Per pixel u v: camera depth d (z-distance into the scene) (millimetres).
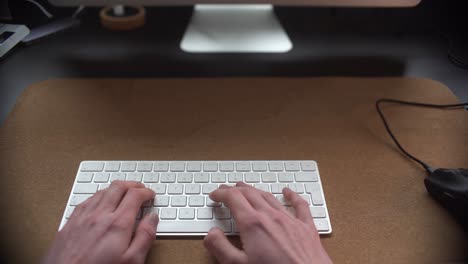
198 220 453
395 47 819
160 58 762
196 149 554
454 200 456
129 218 424
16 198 479
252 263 387
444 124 609
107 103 643
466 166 532
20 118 602
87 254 387
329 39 840
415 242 438
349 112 633
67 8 916
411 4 689
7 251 418
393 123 611
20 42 782
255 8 853
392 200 488
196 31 812
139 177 504
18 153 542
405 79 712
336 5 690
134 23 853
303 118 619
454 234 448
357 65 757
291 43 817
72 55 770
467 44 830
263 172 516
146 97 659
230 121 609
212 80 703
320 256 400
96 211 430
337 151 558
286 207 471
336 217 465
